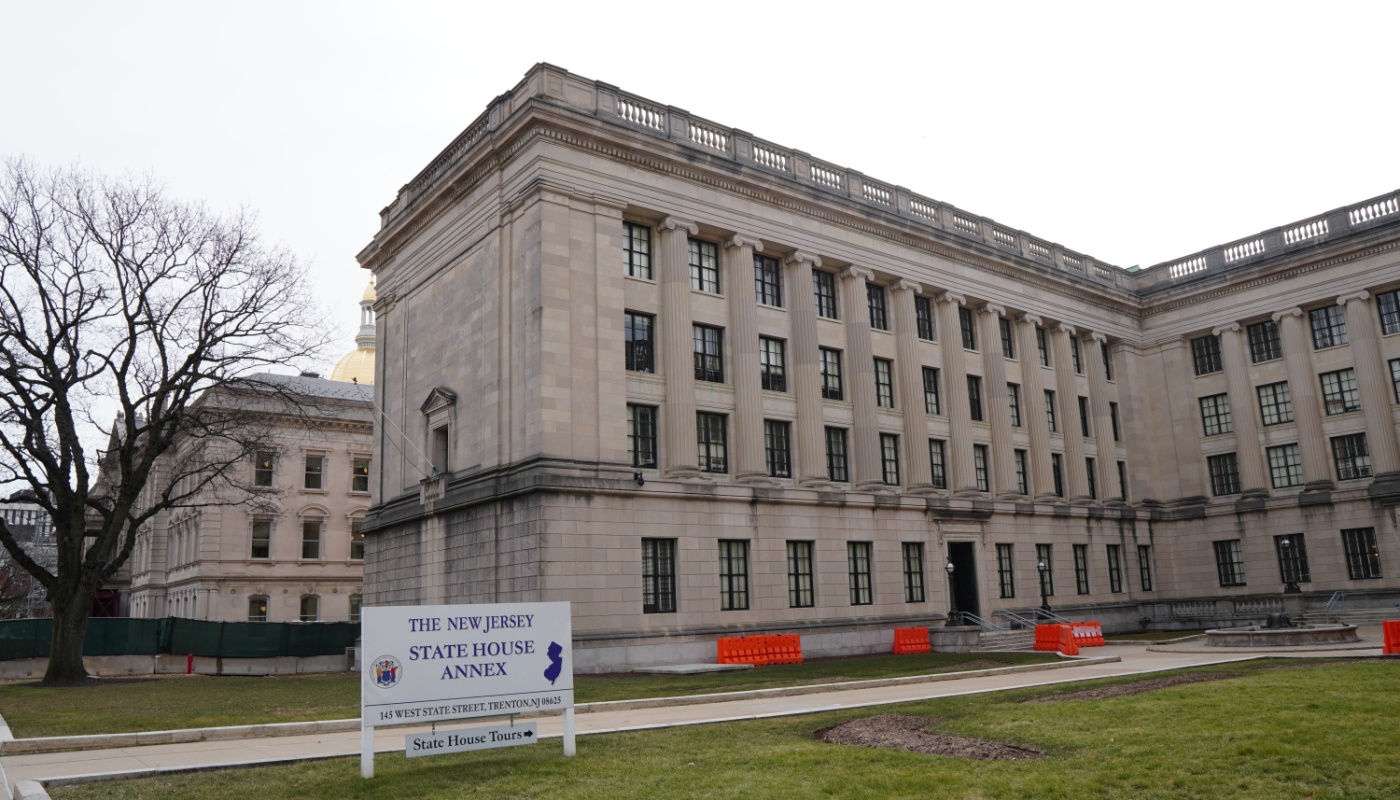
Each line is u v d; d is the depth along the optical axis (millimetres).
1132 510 54719
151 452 36031
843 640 39219
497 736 13047
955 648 39438
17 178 34062
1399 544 48094
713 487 36375
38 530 104812
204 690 29453
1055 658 32406
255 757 14492
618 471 34375
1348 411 51281
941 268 47969
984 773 11594
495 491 34438
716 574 36062
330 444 71625
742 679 27359
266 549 69125
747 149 41094
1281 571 52219
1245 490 53844
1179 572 56250
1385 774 10719
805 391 40719
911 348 45562
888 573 41781
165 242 36562
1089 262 57281
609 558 33406
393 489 43500
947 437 46844
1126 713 15938
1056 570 49656
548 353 33594
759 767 12367
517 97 36969
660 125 38781
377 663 12477
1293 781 10672
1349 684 18375
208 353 37062
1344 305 51406
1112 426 56312
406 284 44750
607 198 36156
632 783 11555
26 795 11469
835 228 43500
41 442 33938
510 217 36562
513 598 33062
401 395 44000
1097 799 10242
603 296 35375
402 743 16125
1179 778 10938
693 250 39531
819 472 40219
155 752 15445
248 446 40031
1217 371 56500
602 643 32406
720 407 38375
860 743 14688
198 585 66188
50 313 35125
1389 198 50625
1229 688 18750
